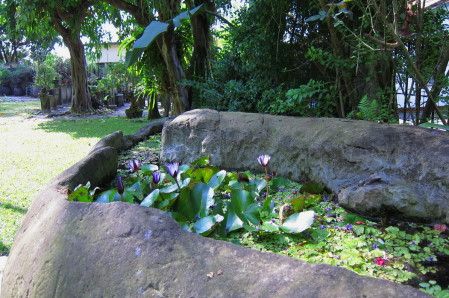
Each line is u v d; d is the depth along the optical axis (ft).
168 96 29.17
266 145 11.69
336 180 9.95
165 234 5.29
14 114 43.29
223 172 9.89
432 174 8.43
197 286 4.60
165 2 23.59
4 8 38.04
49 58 60.44
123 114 43.98
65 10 36.14
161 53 26.03
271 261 4.73
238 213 8.21
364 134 9.75
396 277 6.46
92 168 9.81
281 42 16.39
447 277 6.57
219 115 12.84
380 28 12.43
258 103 16.56
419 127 9.78
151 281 4.81
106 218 5.71
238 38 17.78
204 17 23.80
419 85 12.34
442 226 8.09
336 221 8.68
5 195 13.82
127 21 35.12
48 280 5.52
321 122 11.10
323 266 4.58
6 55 99.86
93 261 5.30
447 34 12.78
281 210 8.54
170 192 8.58
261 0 15.93
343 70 13.62
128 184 10.71
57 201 6.59
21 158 19.34
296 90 13.47
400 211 8.56
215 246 5.05
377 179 8.98
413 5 12.10
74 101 44.55
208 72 23.82
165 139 13.09
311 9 14.83
